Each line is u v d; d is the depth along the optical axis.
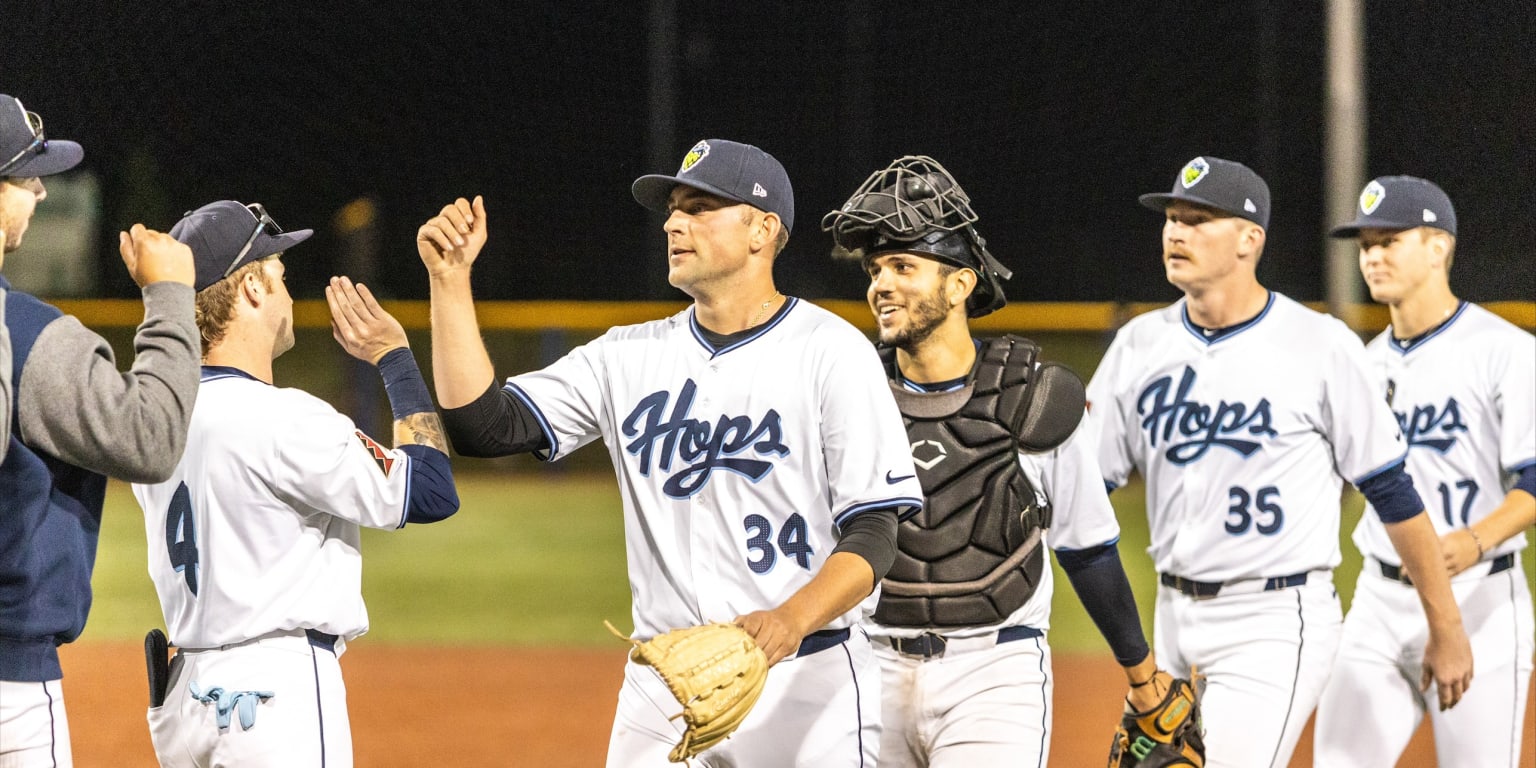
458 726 16.52
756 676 6.13
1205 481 10.09
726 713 6.05
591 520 34.44
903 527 8.23
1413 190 11.73
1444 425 11.65
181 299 6.51
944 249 8.18
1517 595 11.44
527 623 22.88
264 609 7.25
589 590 25.75
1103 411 10.77
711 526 7.38
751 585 7.32
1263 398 9.98
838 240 8.48
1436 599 9.99
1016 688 8.19
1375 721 11.36
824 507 7.35
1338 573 24.84
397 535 32.12
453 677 19.16
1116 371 10.76
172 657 7.74
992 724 8.09
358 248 48.81
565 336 42.66
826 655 7.36
